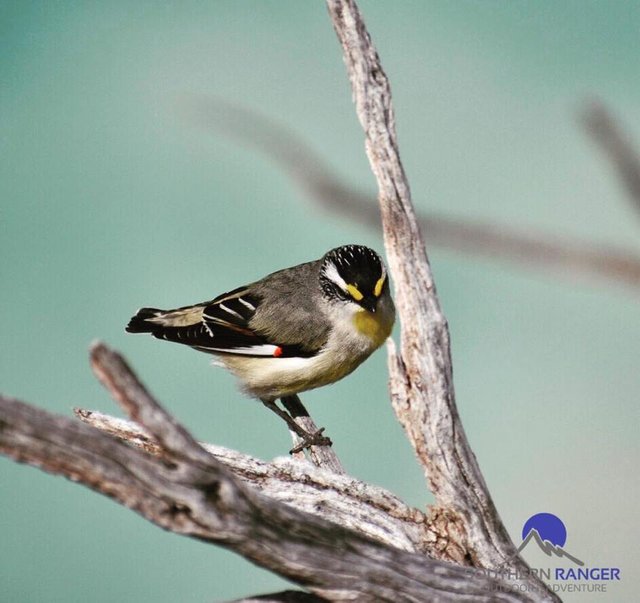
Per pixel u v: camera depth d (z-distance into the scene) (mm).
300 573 6160
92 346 5078
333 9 7594
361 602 6359
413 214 7582
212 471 5547
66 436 5117
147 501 5453
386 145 7574
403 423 7648
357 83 7605
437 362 7547
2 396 5000
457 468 7555
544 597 7258
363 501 7773
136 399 5242
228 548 5902
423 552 7609
